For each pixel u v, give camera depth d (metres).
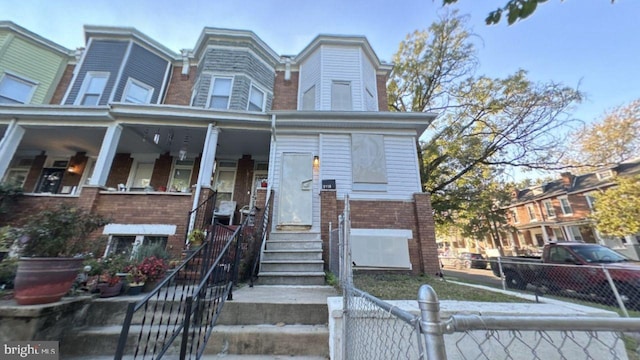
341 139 7.30
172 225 5.92
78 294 3.27
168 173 8.58
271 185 6.71
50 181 8.48
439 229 17.92
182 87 9.68
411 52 12.14
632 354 2.18
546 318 0.89
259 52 9.66
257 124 7.23
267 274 4.56
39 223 3.50
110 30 9.16
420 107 12.32
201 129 7.27
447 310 2.40
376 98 9.86
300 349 2.63
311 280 4.55
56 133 7.54
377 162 7.00
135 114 6.79
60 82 9.54
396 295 3.55
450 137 11.24
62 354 2.62
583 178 18.75
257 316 3.00
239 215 8.15
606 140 13.22
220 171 8.85
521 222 22.80
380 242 6.07
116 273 3.65
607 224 12.48
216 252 4.04
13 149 6.70
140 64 9.20
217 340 2.67
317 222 6.51
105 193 6.07
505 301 3.12
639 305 4.55
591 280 5.34
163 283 2.34
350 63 9.52
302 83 9.96
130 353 2.68
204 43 9.59
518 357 2.15
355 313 2.04
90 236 5.62
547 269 6.21
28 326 2.46
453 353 2.14
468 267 14.37
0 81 8.48
